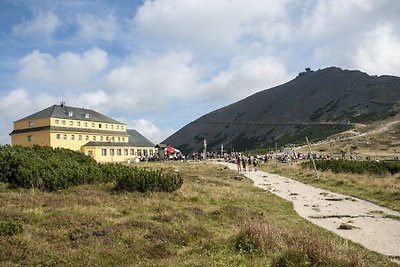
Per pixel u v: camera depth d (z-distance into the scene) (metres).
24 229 12.93
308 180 38.41
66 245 11.62
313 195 27.53
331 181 35.66
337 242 13.37
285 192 29.56
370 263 10.87
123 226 13.64
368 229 16.28
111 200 19.98
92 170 27.55
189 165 61.09
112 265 10.09
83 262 10.12
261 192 28.78
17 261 10.23
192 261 10.20
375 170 43.84
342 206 22.56
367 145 111.25
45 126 84.81
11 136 88.62
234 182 36.34
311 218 18.91
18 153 28.77
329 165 48.62
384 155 87.19
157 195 22.06
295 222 17.42
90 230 13.13
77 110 94.12
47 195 20.77
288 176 44.72
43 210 16.61
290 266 9.75
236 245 11.72
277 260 10.12
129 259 10.49
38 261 10.19
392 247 13.43
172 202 20.20
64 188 24.28
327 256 10.06
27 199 18.88
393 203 22.92
